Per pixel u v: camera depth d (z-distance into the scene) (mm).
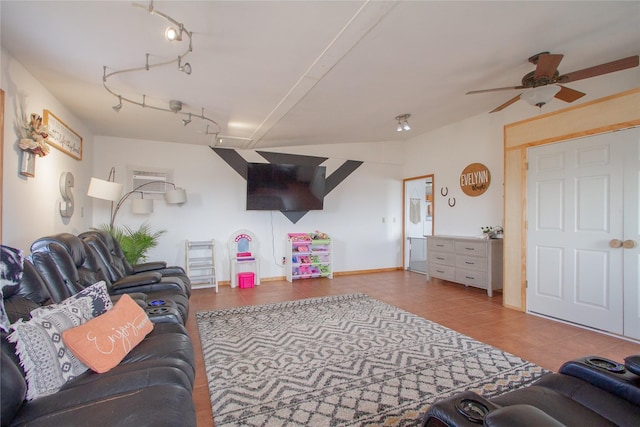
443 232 5645
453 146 5457
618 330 2943
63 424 999
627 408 1183
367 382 2176
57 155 3090
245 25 1878
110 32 1877
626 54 3020
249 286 5086
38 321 1389
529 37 2502
